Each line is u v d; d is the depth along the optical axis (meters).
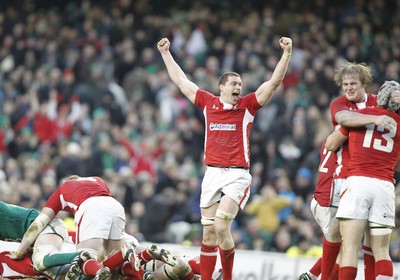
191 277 35.69
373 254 32.31
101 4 78.56
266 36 73.50
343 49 73.06
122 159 63.56
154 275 35.66
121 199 58.97
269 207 55.38
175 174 60.50
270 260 44.25
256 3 78.12
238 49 73.25
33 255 35.09
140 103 69.62
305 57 71.00
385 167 31.91
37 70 73.75
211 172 33.75
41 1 83.12
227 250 33.56
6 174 62.69
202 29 74.69
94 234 34.56
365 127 32.03
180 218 57.34
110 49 74.81
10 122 69.44
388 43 75.12
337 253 33.34
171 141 64.56
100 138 63.25
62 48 75.31
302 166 61.12
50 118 68.69
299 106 65.12
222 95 33.97
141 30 75.81
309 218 54.75
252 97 33.78
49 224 35.81
